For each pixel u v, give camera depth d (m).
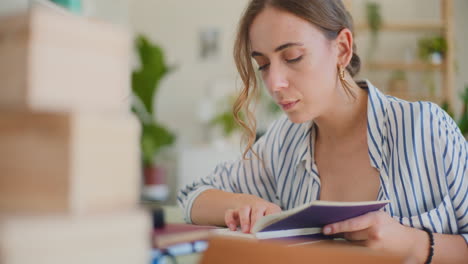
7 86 0.42
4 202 0.42
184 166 5.32
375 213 0.95
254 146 1.47
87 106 0.45
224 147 5.35
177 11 6.16
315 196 1.28
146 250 0.44
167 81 6.16
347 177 1.25
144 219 0.44
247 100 1.33
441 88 5.49
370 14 5.41
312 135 1.31
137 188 0.45
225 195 1.29
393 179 1.17
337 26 1.12
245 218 1.11
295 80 1.09
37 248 0.38
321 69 1.10
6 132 0.42
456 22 5.56
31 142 0.41
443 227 1.10
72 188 0.40
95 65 0.45
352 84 1.21
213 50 6.10
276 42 1.07
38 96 0.41
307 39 1.07
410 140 1.16
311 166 1.30
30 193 0.41
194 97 6.12
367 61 5.52
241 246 0.58
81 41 0.44
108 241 0.41
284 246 0.56
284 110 1.14
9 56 0.42
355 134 1.23
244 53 1.29
